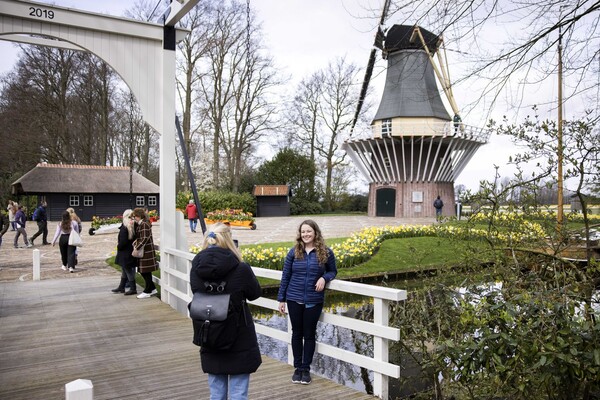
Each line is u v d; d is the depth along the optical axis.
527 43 5.71
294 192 47.91
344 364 7.59
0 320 7.63
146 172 43.31
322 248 4.86
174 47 8.91
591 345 3.58
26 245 19.70
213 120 38.19
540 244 5.22
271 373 5.20
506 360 3.98
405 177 37.81
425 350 5.78
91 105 38.44
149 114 8.80
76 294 9.90
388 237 19.00
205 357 3.38
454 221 6.66
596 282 4.37
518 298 4.01
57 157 40.31
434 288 5.80
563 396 4.05
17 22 7.72
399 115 36.66
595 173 4.76
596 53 5.49
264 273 5.64
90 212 37.06
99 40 8.35
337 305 11.91
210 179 47.78
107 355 5.81
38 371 5.23
